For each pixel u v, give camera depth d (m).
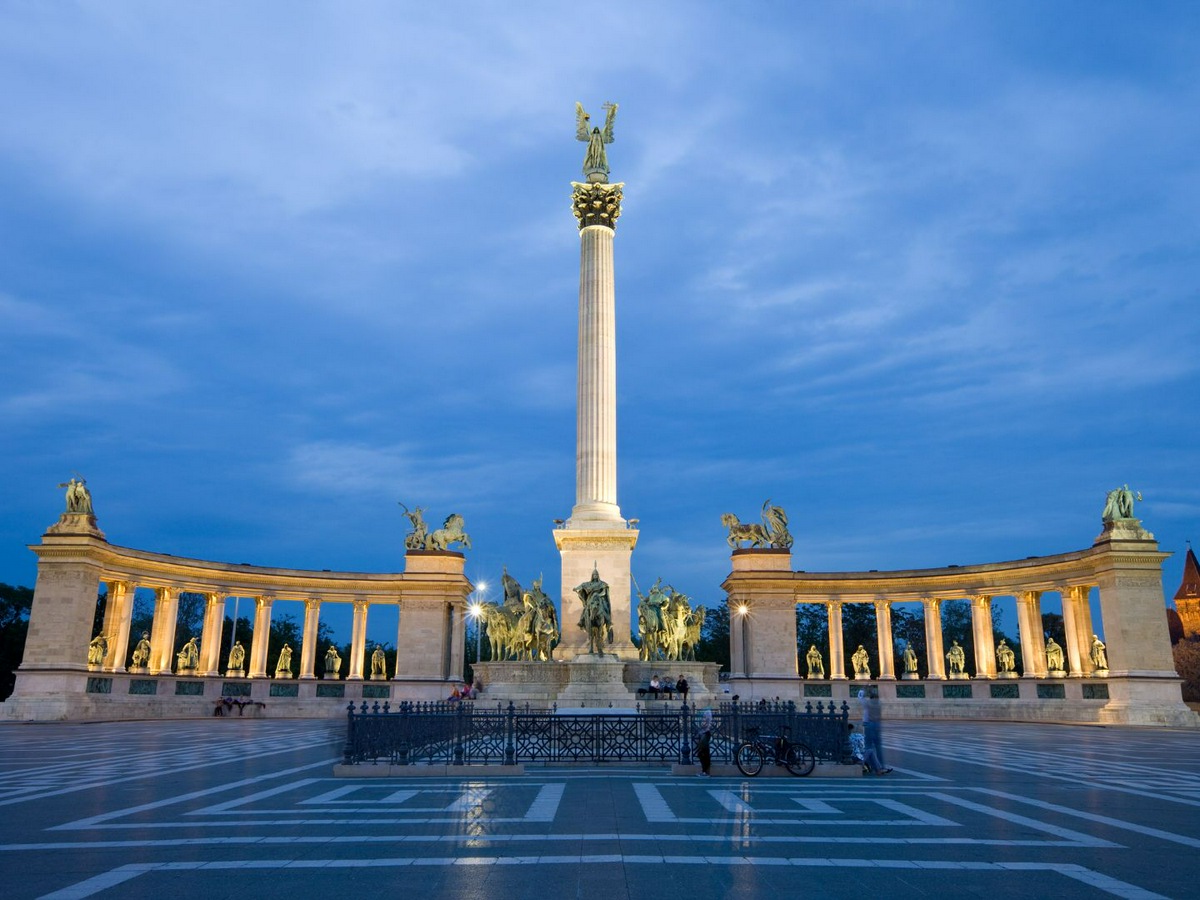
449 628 81.81
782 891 10.23
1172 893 10.26
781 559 82.12
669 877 10.91
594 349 55.38
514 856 12.16
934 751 33.47
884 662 79.44
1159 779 22.92
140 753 30.86
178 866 11.55
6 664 89.19
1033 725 60.03
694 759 25.03
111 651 68.12
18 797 18.58
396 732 25.00
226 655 120.94
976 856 12.34
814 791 19.56
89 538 63.44
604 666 46.81
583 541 52.75
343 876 10.96
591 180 58.66
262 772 23.78
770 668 78.94
